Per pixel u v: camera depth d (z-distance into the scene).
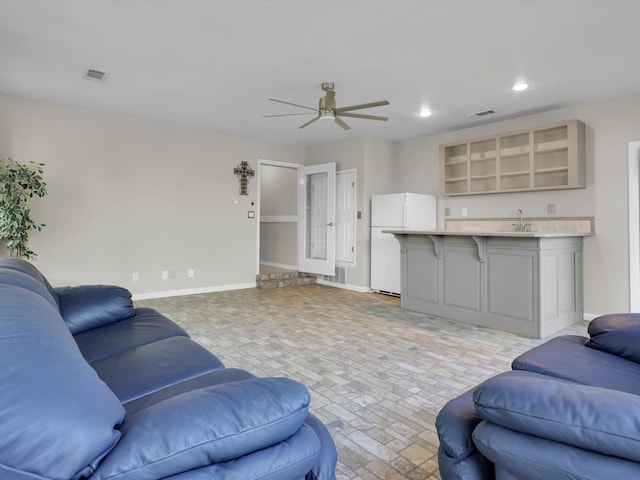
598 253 4.22
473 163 5.37
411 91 3.99
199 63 3.36
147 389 1.38
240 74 3.60
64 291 2.26
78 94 4.19
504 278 3.74
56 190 4.59
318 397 2.32
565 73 3.53
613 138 4.13
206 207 5.80
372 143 6.04
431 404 2.24
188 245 5.64
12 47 3.09
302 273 6.92
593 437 0.87
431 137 5.90
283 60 3.29
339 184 6.38
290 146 6.75
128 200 5.11
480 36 2.88
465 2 2.45
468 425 1.19
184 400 0.94
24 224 3.99
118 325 2.21
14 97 4.30
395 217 5.53
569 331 3.80
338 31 2.81
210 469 0.86
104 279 4.95
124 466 0.76
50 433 0.71
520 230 4.82
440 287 4.31
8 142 4.28
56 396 0.75
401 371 2.73
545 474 0.94
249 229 6.26
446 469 1.20
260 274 6.48
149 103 4.47
